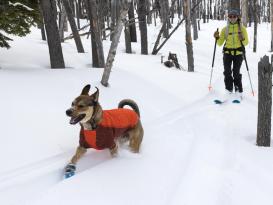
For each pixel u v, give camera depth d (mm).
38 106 6777
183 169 5242
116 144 5469
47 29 10102
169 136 6684
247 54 22203
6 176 4789
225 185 4773
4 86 7387
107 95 8328
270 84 6090
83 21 33719
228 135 6883
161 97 9266
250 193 4590
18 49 11758
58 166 5164
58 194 4398
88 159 5473
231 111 8578
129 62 13500
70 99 7508
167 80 11352
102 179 4812
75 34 14438
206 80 12148
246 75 14266
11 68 9375
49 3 9898
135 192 4555
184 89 10680
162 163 5441
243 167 5336
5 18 9031
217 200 4414
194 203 4332
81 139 5121
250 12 43312
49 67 10477
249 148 6148
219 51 22531
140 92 9195
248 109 8750
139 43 21156
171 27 34594
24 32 9703
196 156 5742
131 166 5242
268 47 27516
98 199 4359
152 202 4340
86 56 13039
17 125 5957
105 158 5527
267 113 6164
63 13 20031
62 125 6312
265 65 6023
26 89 7496
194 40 28547
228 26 9805
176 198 4426
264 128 6207
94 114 4988
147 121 7465
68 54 12820
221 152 5957
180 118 7887
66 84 8375
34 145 5562
